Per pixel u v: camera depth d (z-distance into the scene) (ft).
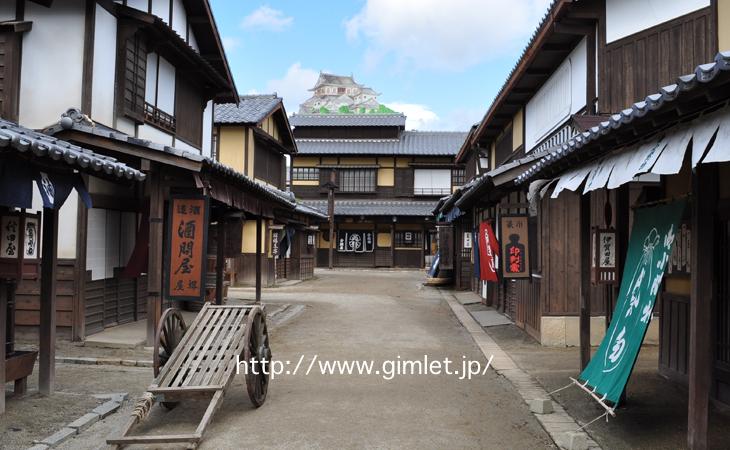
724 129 11.53
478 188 36.50
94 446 17.11
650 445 16.80
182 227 30.53
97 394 22.11
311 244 95.14
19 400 20.75
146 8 40.24
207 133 54.29
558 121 39.14
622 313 19.89
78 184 21.08
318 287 74.79
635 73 29.96
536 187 24.27
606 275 23.36
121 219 37.55
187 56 42.68
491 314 47.32
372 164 121.60
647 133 14.74
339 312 49.85
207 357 20.12
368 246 122.11
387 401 22.15
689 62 27.86
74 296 32.01
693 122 12.94
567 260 33.71
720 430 17.70
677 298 23.41
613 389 17.75
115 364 27.89
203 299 30.37
